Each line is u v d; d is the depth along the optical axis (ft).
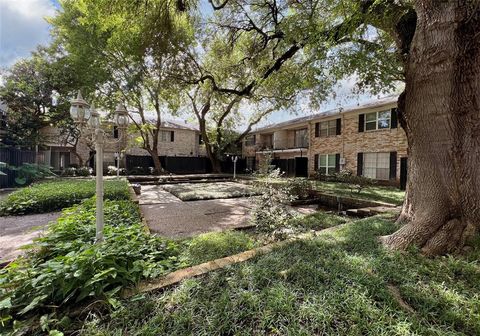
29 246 8.07
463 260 7.86
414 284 6.55
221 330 4.97
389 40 17.72
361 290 6.15
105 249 7.45
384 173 38.45
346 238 10.22
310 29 15.19
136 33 20.56
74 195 19.54
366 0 13.07
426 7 9.46
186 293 6.15
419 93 9.95
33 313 5.53
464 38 8.88
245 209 22.94
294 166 53.36
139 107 48.55
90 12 18.61
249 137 73.20
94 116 9.59
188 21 19.13
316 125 50.67
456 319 5.25
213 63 32.22
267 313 5.33
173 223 17.99
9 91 39.99
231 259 8.29
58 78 40.37
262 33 22.89
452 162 9.18
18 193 19.85
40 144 44.68
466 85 9.03
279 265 7.57
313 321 5.14
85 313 5.56
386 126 38.11
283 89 21.97
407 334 4.77
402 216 12.41
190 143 76.18
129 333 4.91
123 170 56.54
